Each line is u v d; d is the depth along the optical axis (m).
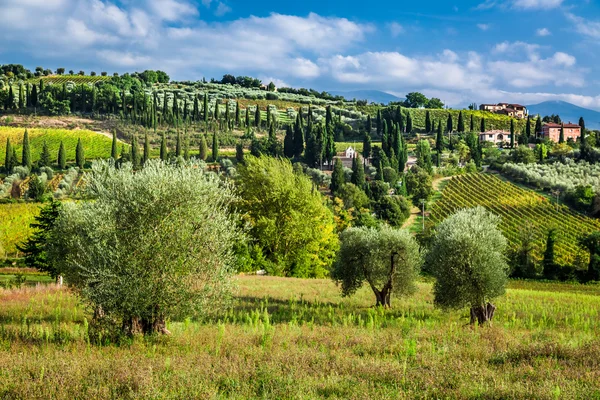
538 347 14.84
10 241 72.31
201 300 16.20
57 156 136.00
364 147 147.75
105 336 15.94
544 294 39.81
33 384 10.12
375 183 117.75
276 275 49.03
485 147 164.75
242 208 49.03
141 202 16.28
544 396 9.91
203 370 11.66
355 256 31.88
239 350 14.55
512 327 22.56
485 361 13.95
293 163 142.88
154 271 15.80
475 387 10.62
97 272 15.52
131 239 16.16
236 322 22.00
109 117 183.38
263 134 180.62
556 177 113.62
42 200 91.62
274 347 15.13
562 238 80.50
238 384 10.62
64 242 25.34
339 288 38.75
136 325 16.42
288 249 50.94
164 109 191.88
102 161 17.83
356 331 19.59
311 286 39.81
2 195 97.69
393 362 13.27
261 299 31.22
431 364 13.01
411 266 31.00
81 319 22.22
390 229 31.95
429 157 135.38
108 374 10.91
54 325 18.77
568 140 170.62
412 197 117.75
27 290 32.62
